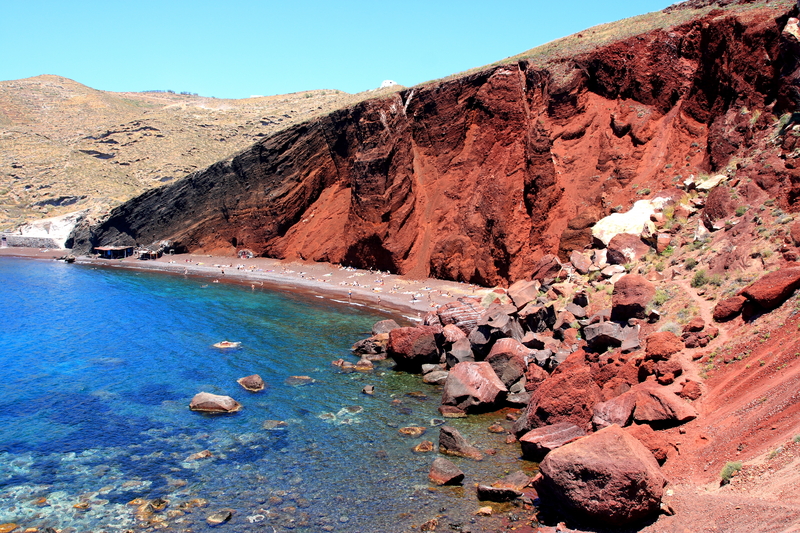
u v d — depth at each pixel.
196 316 48.56
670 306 25.00
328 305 53.62
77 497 17.62
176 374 31.12
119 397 27.23
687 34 47.06
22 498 17.53
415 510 16.83
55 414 24.92
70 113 192.12
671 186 40.50
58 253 113.94
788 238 23.28
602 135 50.03
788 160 27.98
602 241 36.75
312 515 16.62
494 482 18.42
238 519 16.41
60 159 151.88
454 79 63.44
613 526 14.66
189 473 19.34
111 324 45.25
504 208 51.84
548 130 52.72
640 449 15.74
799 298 19.52
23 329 43.38
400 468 19.70
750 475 13.96
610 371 22.92
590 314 29.69
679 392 19.48
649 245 33.41
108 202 134.12
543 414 21.30
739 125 36.94
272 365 33.19
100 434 22.70
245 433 22.88
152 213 102.81
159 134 170.00
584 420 20.62
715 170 37.81
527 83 57.94
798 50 32.44
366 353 36.12
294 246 81.06
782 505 11.99
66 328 43.75
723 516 12.97
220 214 93.38
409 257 62.97
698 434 17.28
